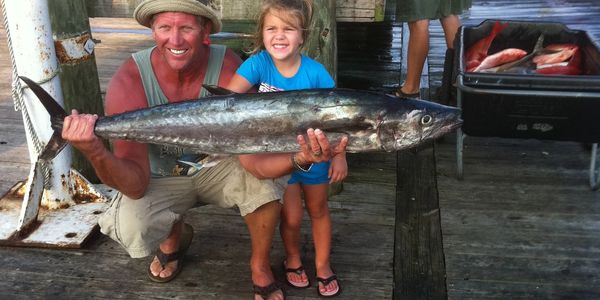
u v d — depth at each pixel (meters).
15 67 2.35
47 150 1.71
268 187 1.88
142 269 2.24
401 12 3.36
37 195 2.44
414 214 2.63
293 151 1.63
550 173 3.01
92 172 2.87
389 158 3.17
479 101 2.68
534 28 3.32
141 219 1.88
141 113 1.67
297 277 2.14
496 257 2.32
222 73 1.96
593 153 2.78
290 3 1.79
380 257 2.32
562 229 2.51
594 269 2.24
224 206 2.03
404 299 2.08
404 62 4.88
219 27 1.89
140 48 5.31
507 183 2.91
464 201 2.74
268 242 1.99
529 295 2.10
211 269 2.23
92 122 1.63
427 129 1.57
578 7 6.37
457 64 2.85
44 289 2.12
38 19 2.30
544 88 2.61
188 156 1.96
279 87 1.94
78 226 2.45
